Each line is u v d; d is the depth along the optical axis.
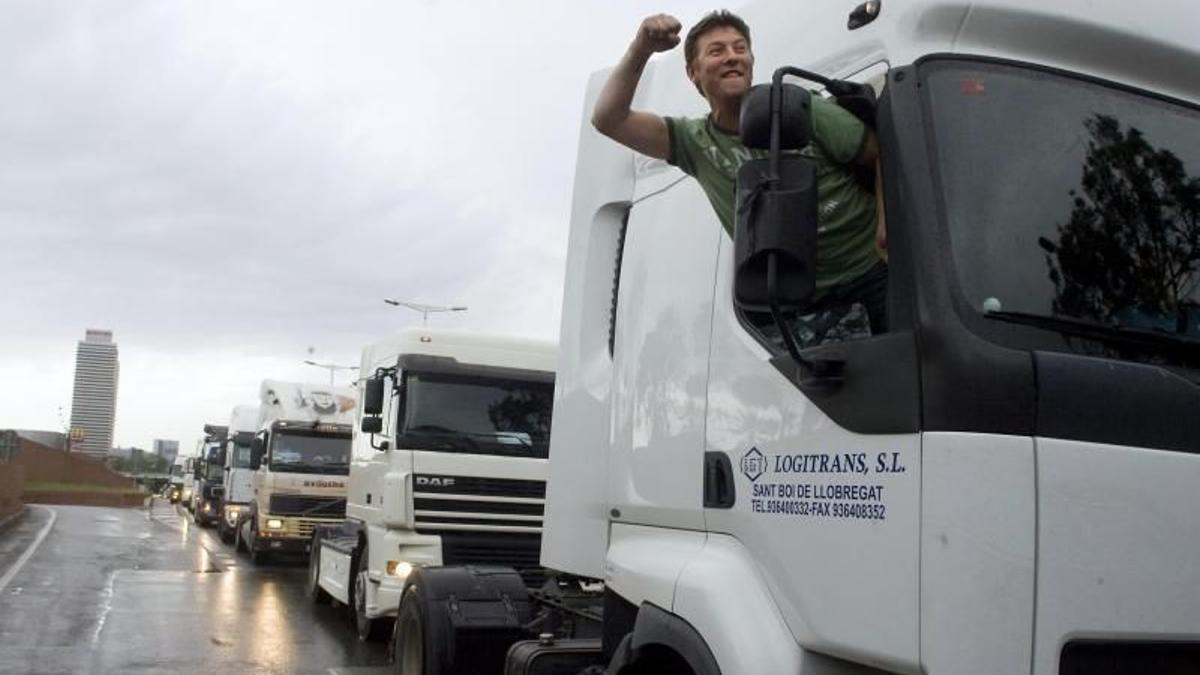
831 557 2.60
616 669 3.57
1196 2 2.89
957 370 2.26
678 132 3.27
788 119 2.45
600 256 4.57
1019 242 2.44
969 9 2.63
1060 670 2.21
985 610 2.17
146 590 14.84
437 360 10.24
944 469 2.25
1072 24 2.68
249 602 13.90
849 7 3.04
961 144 2.50
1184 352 2.51
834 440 2.62
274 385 20.09
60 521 33.19
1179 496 2.30
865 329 2.71
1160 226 2.64
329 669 9.34
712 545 3.22
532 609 5.84
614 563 3.79
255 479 20.45
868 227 2.76
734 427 3.11
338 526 13.95
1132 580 2.24
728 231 3.13
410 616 6.05
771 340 3.02
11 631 10.80
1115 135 2.67
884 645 2.39
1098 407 2.27
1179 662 2.33
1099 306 2.48
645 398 3.73
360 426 11.88
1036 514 2.20
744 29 3.19
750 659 2.79
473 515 9.95
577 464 4.41
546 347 10.89
